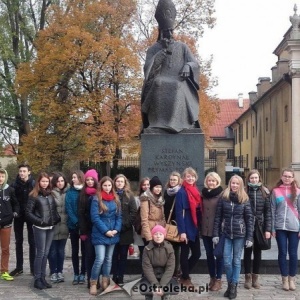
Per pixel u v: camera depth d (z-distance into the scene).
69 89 26.62
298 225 8.84
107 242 8.55
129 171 33.94
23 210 10.21
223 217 8.46
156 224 8.50
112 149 25.88
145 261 7.62
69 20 26.69
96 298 8.32
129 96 26.14
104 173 28.31
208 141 29.33
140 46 27.91
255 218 8.72
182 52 11.30
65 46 25.31
